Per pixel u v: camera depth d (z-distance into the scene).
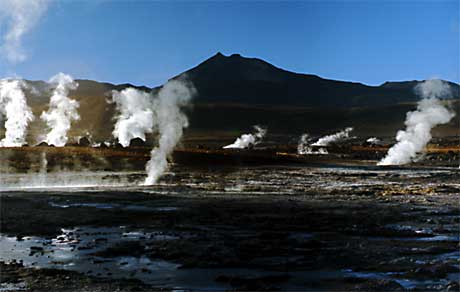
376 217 21.84
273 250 15.45
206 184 41.38
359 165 68.31
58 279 12.56
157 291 11.62
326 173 54.66
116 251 15.47
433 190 34.53
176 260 14.55
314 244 16.22
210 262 14.12
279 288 11.84
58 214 23.14
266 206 25.81
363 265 13.70
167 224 20.38
